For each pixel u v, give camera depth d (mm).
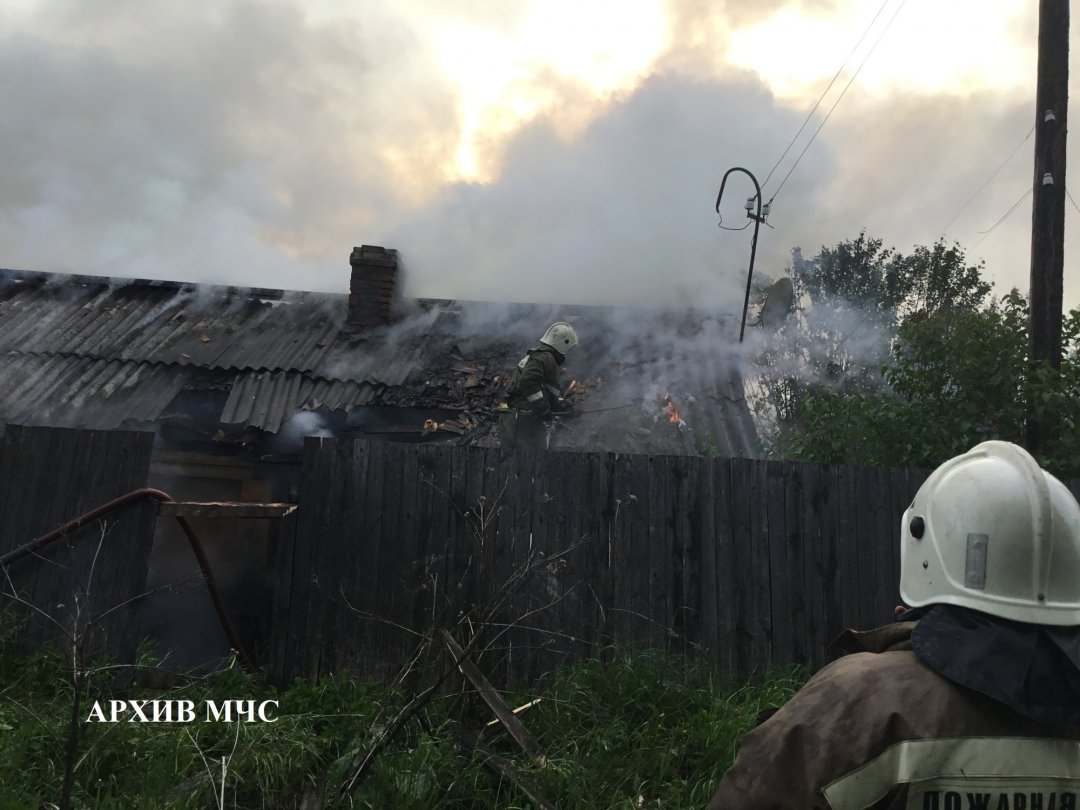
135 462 4316
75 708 2627
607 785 3316
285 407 6871
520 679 4234
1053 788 1131
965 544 1279
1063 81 6328
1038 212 6215
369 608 4227
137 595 4078
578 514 4539
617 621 4430
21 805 2658
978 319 5891
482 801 3170
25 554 4090
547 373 6477
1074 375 5684
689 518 4629
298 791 3145
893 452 5879
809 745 1184
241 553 6434
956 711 1160
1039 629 1197
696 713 3945
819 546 4703
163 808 2822
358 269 8984
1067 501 1271
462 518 4422
